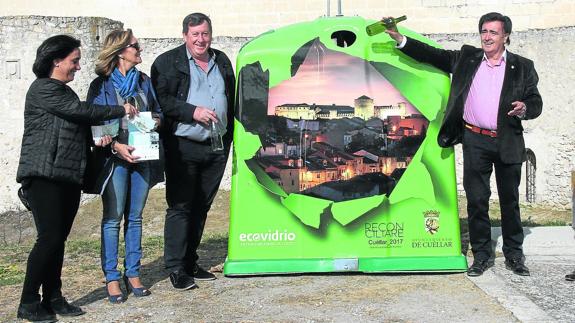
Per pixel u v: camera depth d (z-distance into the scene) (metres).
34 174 4.84
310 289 5.66
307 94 6.02
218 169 6.04
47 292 5.16
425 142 6.02
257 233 6.02
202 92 5.82
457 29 19.75
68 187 5.00
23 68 17.03
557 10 19.25
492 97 5.88
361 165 6.01
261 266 5.98
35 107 4.88
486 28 5.80
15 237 16.38
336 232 5.99
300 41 6.06
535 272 6.12
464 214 13.91
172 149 5.83
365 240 6.00
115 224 5.51
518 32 16.62
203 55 5.87
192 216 6.07
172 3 20.84
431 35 17.17
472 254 6.79
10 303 5.59
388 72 6.03
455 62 6.00
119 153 5.30
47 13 21.27
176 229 5.85
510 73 5.85
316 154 6.00
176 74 5.77
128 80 5.40
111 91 5.39
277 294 5.55
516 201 6.05
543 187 16.42
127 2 21.00
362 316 5.00
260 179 6.00
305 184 6.00
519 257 6.11
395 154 6.02
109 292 5.50
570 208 15.67
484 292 5.47
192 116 5.69
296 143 6.01
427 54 5.97
